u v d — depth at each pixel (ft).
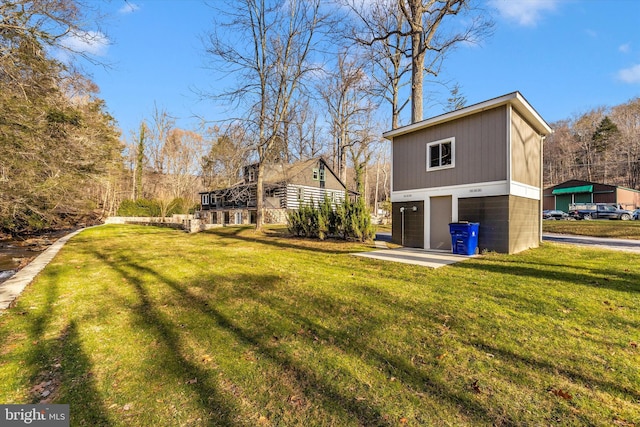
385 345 9.59
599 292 14.43
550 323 11.03
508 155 26.73
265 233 49.29
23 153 27.50
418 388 7.32
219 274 19.92
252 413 6.48
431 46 41.65
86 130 38.75
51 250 32.04
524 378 7.67
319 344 9.71
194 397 7.04
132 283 17.71
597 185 97.96
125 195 119.96
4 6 23.97
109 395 7.11
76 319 11.97
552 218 91.35
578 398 6.86
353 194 92.27
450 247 31.19
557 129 167.12
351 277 18.78
